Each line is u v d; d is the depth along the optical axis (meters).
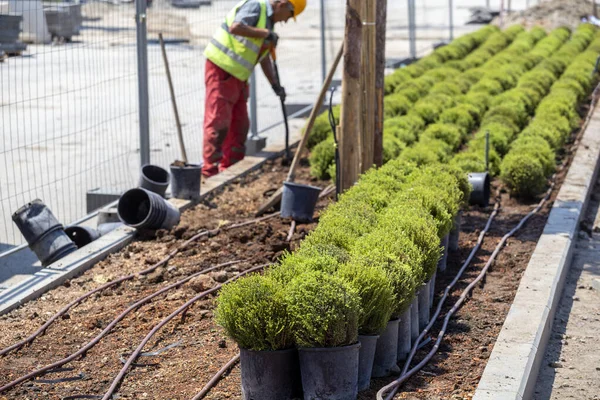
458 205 9.14
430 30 39.00
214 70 12.26
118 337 7.16
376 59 10.70
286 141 13.76
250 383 5.89
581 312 8.44
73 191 12.67
